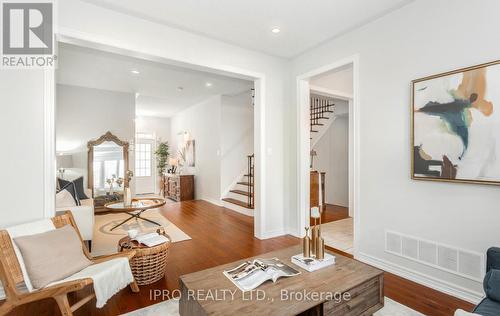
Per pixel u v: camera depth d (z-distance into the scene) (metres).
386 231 2.80
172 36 3.08
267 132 3.98
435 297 2.29
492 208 2.08
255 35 3.30
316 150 6.63
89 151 5.53
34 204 2.37
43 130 2.40
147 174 9.19
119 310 2.12
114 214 5.43
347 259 2.12
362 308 1.76
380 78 2.85
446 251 2.35
